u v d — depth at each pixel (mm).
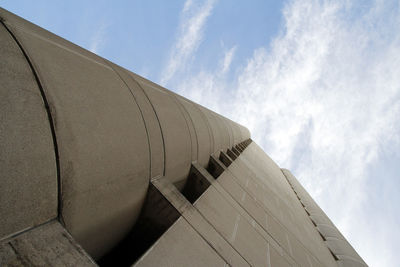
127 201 3416
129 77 4695
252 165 16047
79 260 1846
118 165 3012
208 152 8000
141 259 2830
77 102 2572
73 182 2266
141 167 3613
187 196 6574
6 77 1899
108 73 3797
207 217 4695
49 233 1907
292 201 17750
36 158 1896
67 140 2238
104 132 2838
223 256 4062
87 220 2652
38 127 1980
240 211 6625
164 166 4488
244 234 5570
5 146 1689
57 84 2408
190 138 6031
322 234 15281
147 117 4125
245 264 4410
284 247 7219
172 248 3305
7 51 2088
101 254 3662
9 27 2434
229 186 7676
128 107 3645
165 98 5891
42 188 1924
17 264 1541
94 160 2576
